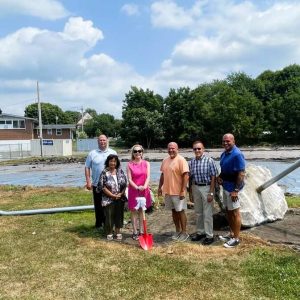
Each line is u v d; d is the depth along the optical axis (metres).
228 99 64.75
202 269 6.25
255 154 40.94
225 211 8.02
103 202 8.15
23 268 6.55
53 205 12.50
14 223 9.95
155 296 5.34
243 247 7.26
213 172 7.63
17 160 43.81
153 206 10.82
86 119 123.75
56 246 7.72
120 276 6.09
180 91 67.81
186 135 65.50
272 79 85.69
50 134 69.62
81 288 5.69
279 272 5.98
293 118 63.81
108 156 8.27
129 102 73.00
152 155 44.81
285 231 8.28
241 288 5.49
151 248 7.45
